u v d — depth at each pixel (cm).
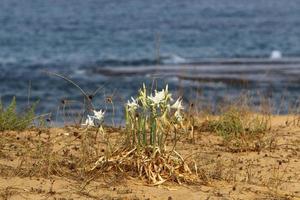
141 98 877
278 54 4912
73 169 872
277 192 829
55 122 1399
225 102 1662
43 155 910
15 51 5394
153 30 7944
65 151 959
